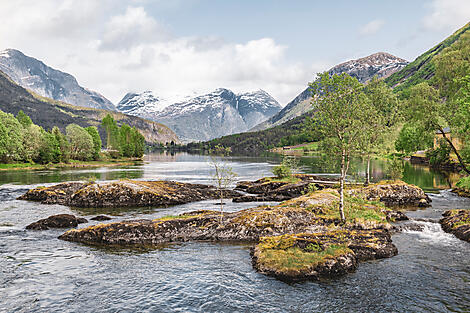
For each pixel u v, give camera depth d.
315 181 51.19
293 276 15.41
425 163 92.50
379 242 19.75
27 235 23.81
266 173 82.69
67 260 18.48
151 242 22.27
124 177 72.12
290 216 25.31
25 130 105.94
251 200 41.50
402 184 39.31
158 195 38.16
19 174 77.94
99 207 36.19
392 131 42.28
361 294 13.95
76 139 129.00
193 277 15.95
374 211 27.98
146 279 15.73
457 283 15.05
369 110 23.61
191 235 23.30
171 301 13.39
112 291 14.35
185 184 48.72
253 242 22.42
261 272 16.39
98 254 19.64
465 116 42.75
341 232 21.50
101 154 158.75
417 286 14.74
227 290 14.41
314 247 18.48
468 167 64.00
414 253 19.36
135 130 185.25
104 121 166.75
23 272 16.53
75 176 73.12
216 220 25.08
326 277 15.74
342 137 24.02
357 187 41.28
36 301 13.31
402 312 12.41
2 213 32.25
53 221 26.33
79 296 13.84
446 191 45.41
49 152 110.81
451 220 25.58
